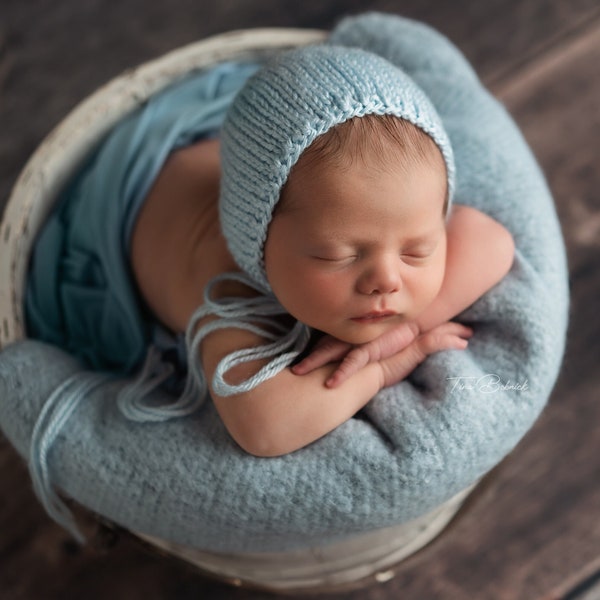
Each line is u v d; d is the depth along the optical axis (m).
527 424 0.94
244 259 0.91
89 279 1.25
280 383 0.89
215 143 1.20
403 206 0.79
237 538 0.93
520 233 1.03
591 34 1.61
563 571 1.31
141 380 1.02
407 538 1.11
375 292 0.82
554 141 1.56
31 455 0.95
